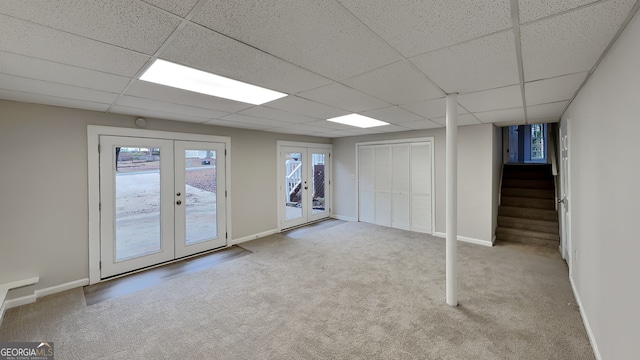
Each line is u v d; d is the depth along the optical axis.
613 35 1.44
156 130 3.75
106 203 3.33
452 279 2.62
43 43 1.49
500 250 4.23
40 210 2.88
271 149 5.40
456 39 1.50
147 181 3.69
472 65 1.87
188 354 2.00
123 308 2.65
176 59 1.74
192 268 3.67
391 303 2.69
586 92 2.21
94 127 3.22
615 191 1.56
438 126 4.75
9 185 2.71
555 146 5.01
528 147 8.74
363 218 6.33
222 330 2.29
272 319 2.44
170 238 3.91
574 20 1.29
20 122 2.75
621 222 1.47
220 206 4.53
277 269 3.61
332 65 1.87
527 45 1.57
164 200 3.85
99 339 2.18
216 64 1.84
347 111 3.36
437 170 5.12
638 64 1.23
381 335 2.19
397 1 1.14
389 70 1.97
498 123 4.47
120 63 1.79
